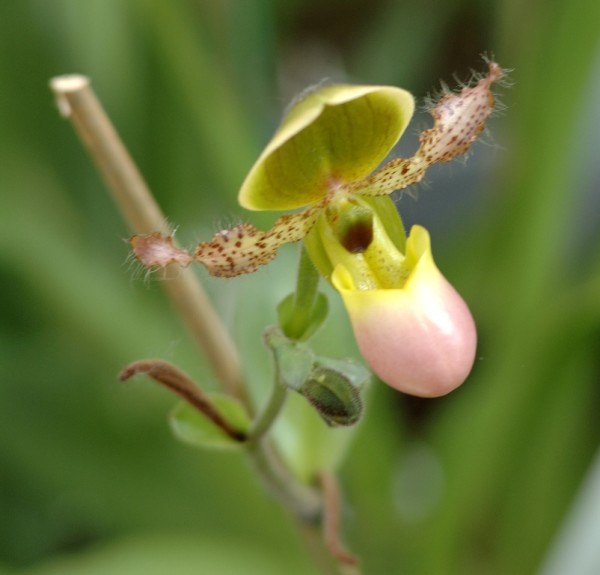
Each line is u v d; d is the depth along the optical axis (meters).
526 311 0.50
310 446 0.42
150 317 0.53
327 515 0.41
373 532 0.52
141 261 0.36
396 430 0.58
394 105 0.37
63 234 0.54
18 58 0.54
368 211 0.39
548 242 0.50
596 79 0.50
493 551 0.51
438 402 0.62
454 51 0.77
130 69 0.53
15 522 0.55
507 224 0.51
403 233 0.39
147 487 0.52
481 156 0.65
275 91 0.53
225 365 0.40
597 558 0.45
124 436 0.52
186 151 0.54
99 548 0.50
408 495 0.53
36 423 0.52
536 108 0.49
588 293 0.48
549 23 0.49
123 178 0.40
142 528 0.52
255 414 0.41
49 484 0.52
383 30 0.66
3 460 0.52
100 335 0.52
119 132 0.53
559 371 0.49
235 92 0.52
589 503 0.46
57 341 0.53
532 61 0.49
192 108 0.50
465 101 0.38
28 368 0.53
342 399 0.37
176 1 0.50
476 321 0.54
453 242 0.59
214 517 0.51
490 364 0.52
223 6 0.52
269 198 0.38
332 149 0.38
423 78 0.76
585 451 0.51
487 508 0.51
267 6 0.52
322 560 0.42
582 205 0.55
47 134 0.56
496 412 0.49
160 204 0.54
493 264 0.53
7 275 0.54
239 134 0.50
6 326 0.55
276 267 0.44
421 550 0.50
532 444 0.50
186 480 0.52
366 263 0.39
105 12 0.54
